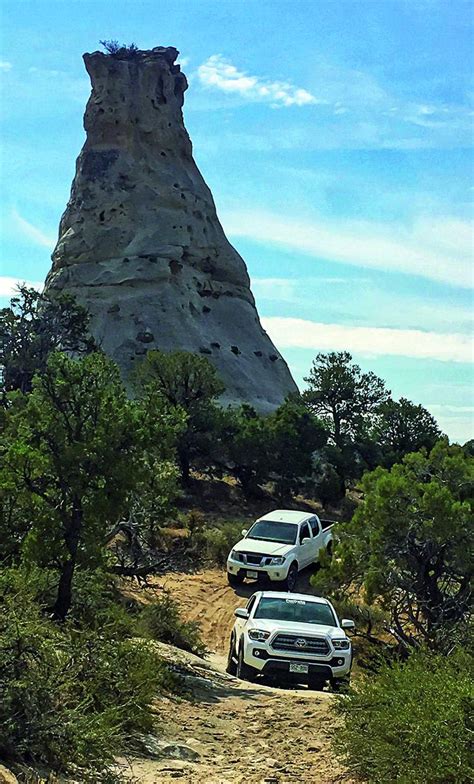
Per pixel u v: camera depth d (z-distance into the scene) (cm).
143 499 1541
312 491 4447
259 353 8681
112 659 827
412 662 834
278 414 4422
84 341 5497
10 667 652
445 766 600
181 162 9331
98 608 1304
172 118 9394
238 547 2488
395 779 629
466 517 1873
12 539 1262
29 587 909
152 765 711
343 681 1303
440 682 717
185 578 2512
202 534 2827
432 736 622
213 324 8606
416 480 2145
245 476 4225
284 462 4150
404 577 1905
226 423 4266
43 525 1216
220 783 663
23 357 5038
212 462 4288
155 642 1193
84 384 1308
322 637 1309
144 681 848
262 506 4084
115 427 1274
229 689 1163
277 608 1409
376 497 1961
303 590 2511
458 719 634
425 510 1866
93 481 1258
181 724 898
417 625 1802
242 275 9231
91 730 653
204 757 772
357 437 5078
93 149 9006
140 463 1291
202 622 2123
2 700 625
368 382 5291
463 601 1831
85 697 724
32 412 1280
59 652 767
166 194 8844
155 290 8250
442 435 5056
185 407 4206
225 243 9294
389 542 1898
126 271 8275
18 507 1275
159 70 9381
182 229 8731
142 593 1930
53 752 624
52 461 1252
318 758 775
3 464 1259
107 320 8006
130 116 9088
